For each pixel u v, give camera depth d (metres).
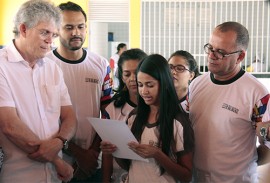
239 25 1.71
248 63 6.91
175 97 1.70
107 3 7.07
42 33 1.64
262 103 1.67
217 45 1.68
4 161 1.67
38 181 1.72
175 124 1.67
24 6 1.67
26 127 1.63
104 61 2.38
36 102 1.73
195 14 6.95
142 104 1.75
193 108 1.89
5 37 7.19
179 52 2.26
